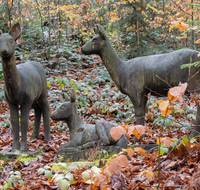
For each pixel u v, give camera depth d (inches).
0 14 426.6
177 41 468.4
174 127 205.6
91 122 243.6
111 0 407.2
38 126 209.6
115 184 100.0
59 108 155.9
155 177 109.8
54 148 187.2
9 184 104.0
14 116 178.4
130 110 253.9
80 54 456.4
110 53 182.7
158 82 163.8
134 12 393.1
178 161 124.2
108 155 140.3
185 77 155.9
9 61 159.2
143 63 171.0
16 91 166.9
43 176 137.7
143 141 170.4
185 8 345.1
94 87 337.4
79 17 467.5
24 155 169.5
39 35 493.4
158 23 423.5
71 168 136.7
